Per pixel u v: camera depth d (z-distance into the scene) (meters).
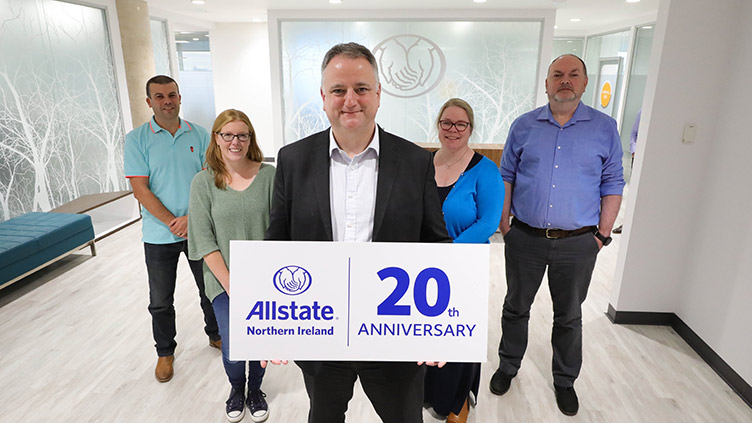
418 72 6.63
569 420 2.10
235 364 2.01
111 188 5.10
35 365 2.47
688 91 2.52
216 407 2.17
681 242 2.75
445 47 6.51
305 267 1.16
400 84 6.69
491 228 1.78
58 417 2.09
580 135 1.95
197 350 2.63
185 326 2.88
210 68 9.20
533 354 2.63
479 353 1.20
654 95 2.54
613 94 8.12
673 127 2.57
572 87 1.86
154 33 6.43
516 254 2.13
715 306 2.49
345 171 1.20
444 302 1.17
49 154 4.25
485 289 1.17
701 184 2.64
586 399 2.24
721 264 2.45
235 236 1.80
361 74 1.04
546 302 3.27
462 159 1.85
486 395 2.27
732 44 2.42
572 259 2.03
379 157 1.18
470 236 1.76
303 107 6.82
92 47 4.70
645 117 2.63
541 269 2.11
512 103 6.71
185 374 2.41
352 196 1.20
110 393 2.26
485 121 6.80
